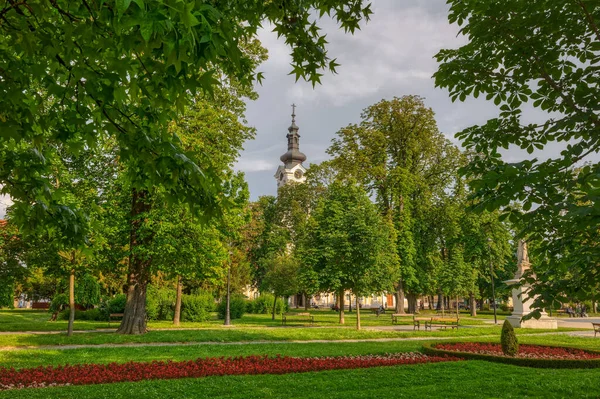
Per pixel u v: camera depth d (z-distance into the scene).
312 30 5.59
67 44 3.90
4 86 4.35
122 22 2.57
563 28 5.14
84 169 21.81
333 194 35.91
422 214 44.03
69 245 6.23
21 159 5.31
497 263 46.22
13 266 20.14
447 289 38.56
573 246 4.81
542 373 12.07
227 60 5.15
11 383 10.27
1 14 4.04
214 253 23.84
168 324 29.27
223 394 9.09
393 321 33.59
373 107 43.31
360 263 28.14
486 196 4.79
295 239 55.50
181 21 2.52
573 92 5.41
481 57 5.68
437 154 45.50
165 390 9.29
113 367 12.23
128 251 21.97
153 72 3.99
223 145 23.64
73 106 4.76
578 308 51.53
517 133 5.77
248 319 39.66
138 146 4.47
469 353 15.44
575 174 4.66
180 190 4.76
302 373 11.72
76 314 33.06
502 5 5.12
